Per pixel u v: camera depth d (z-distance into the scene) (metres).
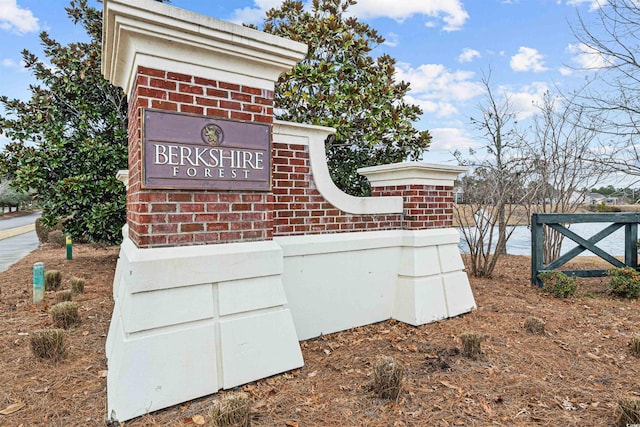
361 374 3.14
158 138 2.66
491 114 8.84
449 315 4.78
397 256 4.78
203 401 2.68
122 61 2.92
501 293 5.92
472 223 7.51
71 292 5.42
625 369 3.26
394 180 5.00
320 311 4.07
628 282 5.72
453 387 2.90
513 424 2.43
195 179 2.82
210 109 2.91
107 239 8.48
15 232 22.09
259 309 3.11
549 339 3.97
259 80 3.19
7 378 3.02
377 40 8.18
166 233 2.72
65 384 2.93
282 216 3.82
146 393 2.49
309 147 4.02
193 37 2.72
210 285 2.88
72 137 7.95
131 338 2.53
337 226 4.25
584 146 7.94
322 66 6.84
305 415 2.51
